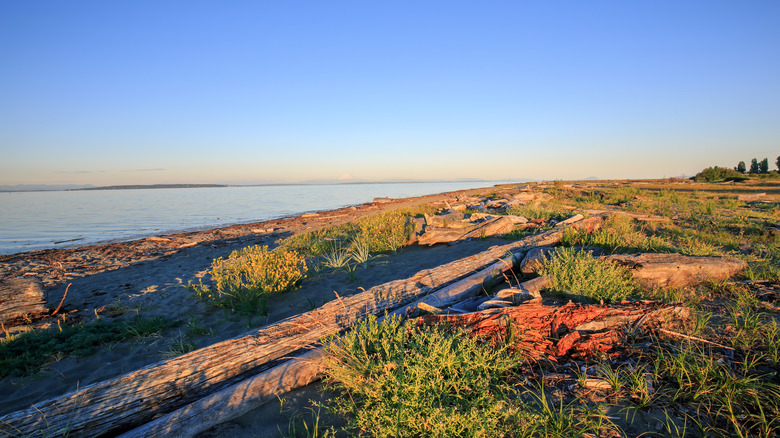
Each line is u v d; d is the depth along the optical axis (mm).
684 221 11398
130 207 44438
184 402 3297
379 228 11820
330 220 22141
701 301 4695
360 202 48781
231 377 3574
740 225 9961
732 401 2816
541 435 2619
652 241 7809
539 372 3398
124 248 14391
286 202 51406
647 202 16281
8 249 15602
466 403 2885
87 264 11383
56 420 2910
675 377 3131
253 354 3801
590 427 2611
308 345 3982
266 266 7285
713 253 6676
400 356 3287
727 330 3793
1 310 5891
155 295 7676
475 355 3385
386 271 8070
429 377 3035
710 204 14539
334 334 3889
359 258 9023
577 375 3301
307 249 11375
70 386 4125
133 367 4531
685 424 2568
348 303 5008
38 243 17297
